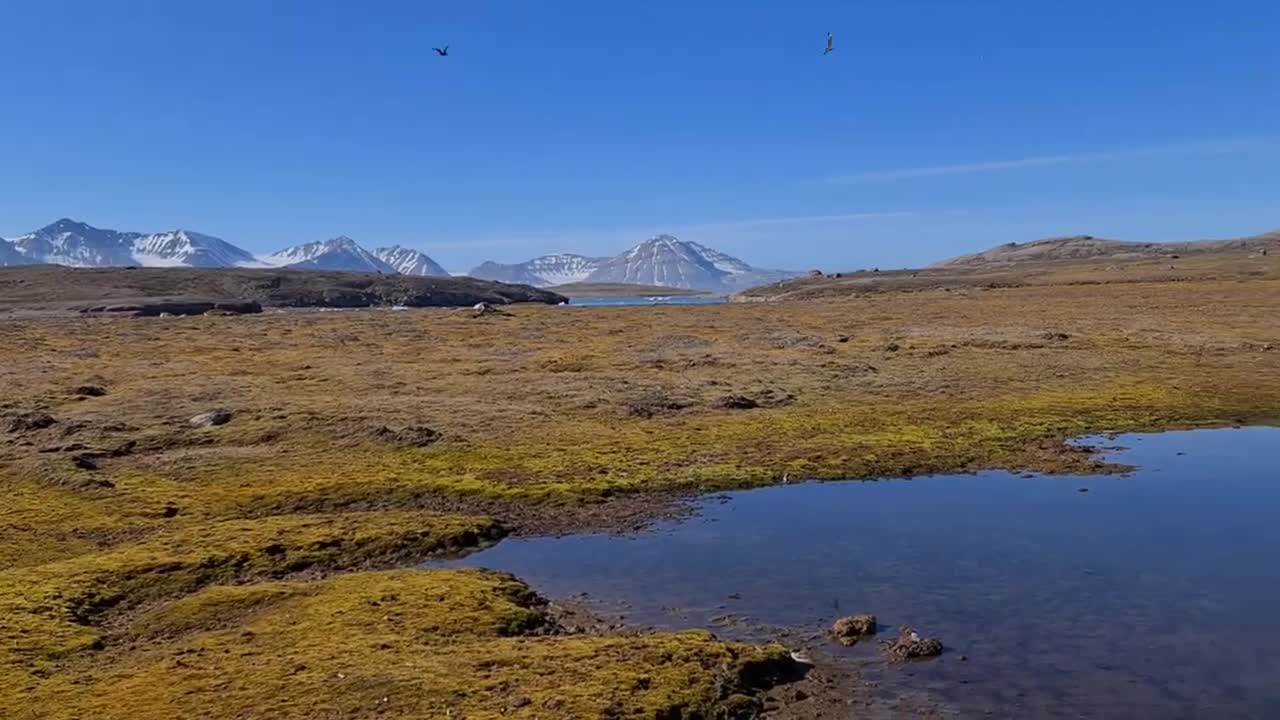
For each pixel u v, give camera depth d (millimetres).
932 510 34875
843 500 36906
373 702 17906
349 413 53156
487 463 43031
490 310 132750
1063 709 18297
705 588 26625
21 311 178375
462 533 32375
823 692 19234
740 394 59656
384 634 21734
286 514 36188
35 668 20719
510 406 56469
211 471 41719
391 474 40844
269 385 65625
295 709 17766
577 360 77625
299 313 152375
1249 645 21328
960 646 21609
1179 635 22000
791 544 30969
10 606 24578
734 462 42938
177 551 29656
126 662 21062
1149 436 48344
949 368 69250
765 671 19953
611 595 26266
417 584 25656
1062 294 137750
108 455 45000
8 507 36156
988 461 43094
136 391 62375
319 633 21906
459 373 71438
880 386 62500
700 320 114688
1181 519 32781
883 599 25125
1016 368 68438
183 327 114375
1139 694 18906
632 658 20016
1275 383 60469
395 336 101188
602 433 49250
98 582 26812
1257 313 100000
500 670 19438
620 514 35781
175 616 24125
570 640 21406
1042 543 30141
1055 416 52250
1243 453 44000
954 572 27375
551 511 36312
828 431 49156
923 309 122000
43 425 50312
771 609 24641
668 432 49406
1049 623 22953
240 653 20781
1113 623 22859
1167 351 75188
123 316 172000
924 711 18297
